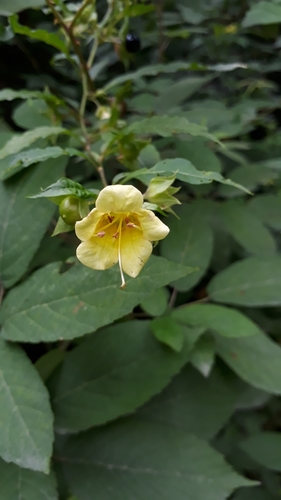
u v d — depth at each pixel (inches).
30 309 10.3
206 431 12.3
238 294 13.1
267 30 19.7
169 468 11.1
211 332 12.1
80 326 9.9
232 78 22.1
